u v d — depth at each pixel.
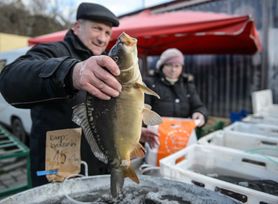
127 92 1.00
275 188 1.48
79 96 1.38
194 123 2.14
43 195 1.16
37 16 22.53
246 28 3.50
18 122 6.20
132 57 0.98
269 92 4.53
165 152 2.03
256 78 5.66
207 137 2.31
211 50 5.64
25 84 1.26
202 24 3.26
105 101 1.00
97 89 0.96
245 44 4.84
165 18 4.00
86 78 0.96
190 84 3.21
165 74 3.03
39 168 1.80
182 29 3.36
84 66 1.00
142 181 1.29
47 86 1.19
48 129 1.73
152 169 1.79
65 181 1.24
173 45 5.17
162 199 1.14
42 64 1.25
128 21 4.30
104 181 1.30
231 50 5.43
